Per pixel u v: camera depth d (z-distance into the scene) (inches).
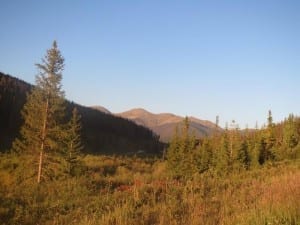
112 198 683.4
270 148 2262.6
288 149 2171.5
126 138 6879.9
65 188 895.7
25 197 786.2
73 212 608.7
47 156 1344.7
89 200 722.2
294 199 382.9
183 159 2242.9
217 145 2354.8
